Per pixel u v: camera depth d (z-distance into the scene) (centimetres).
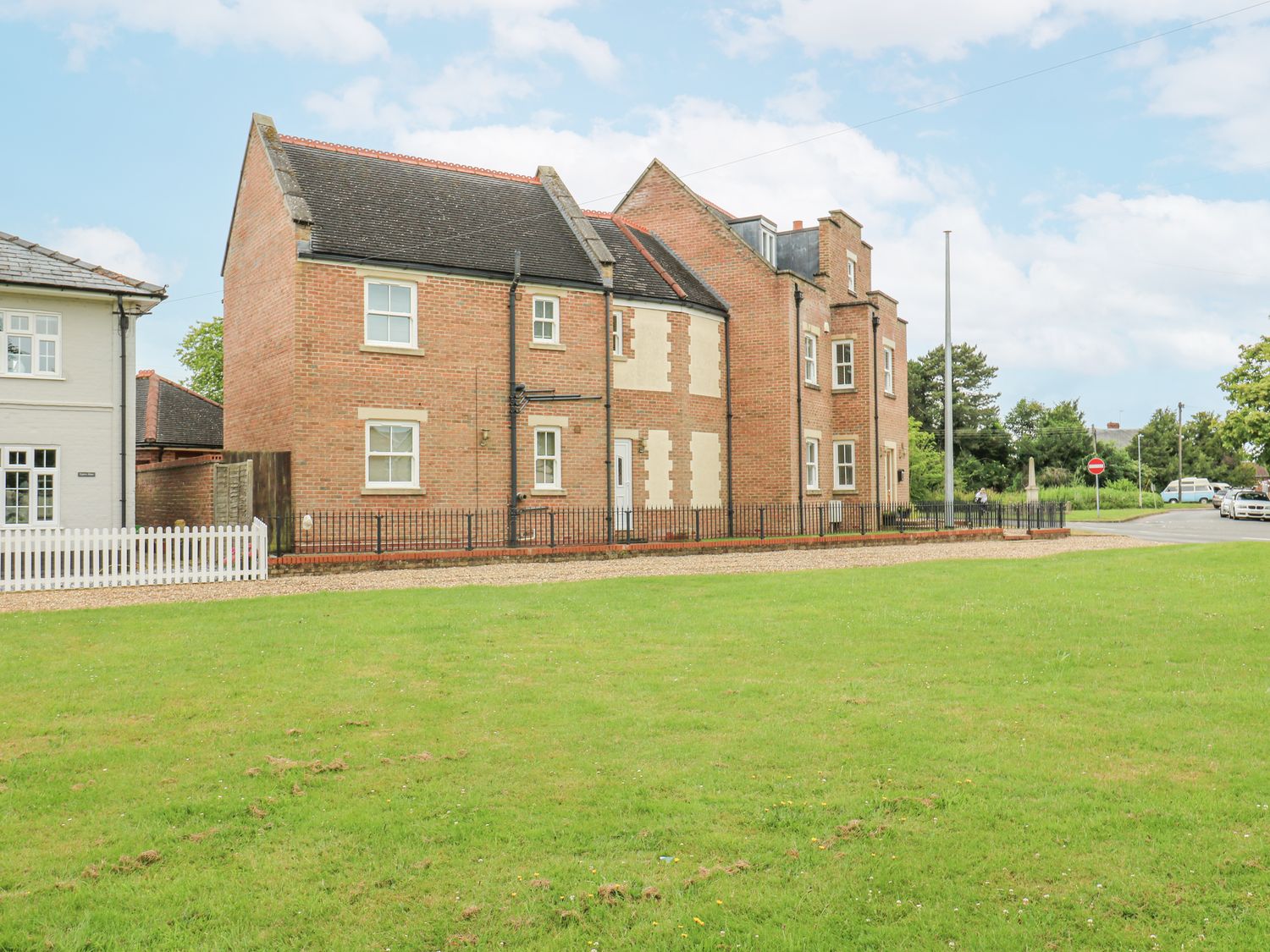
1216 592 1480
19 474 2162
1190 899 519
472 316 2369
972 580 1670
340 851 582
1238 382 4766
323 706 883
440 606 1397
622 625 1262
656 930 495
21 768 716
